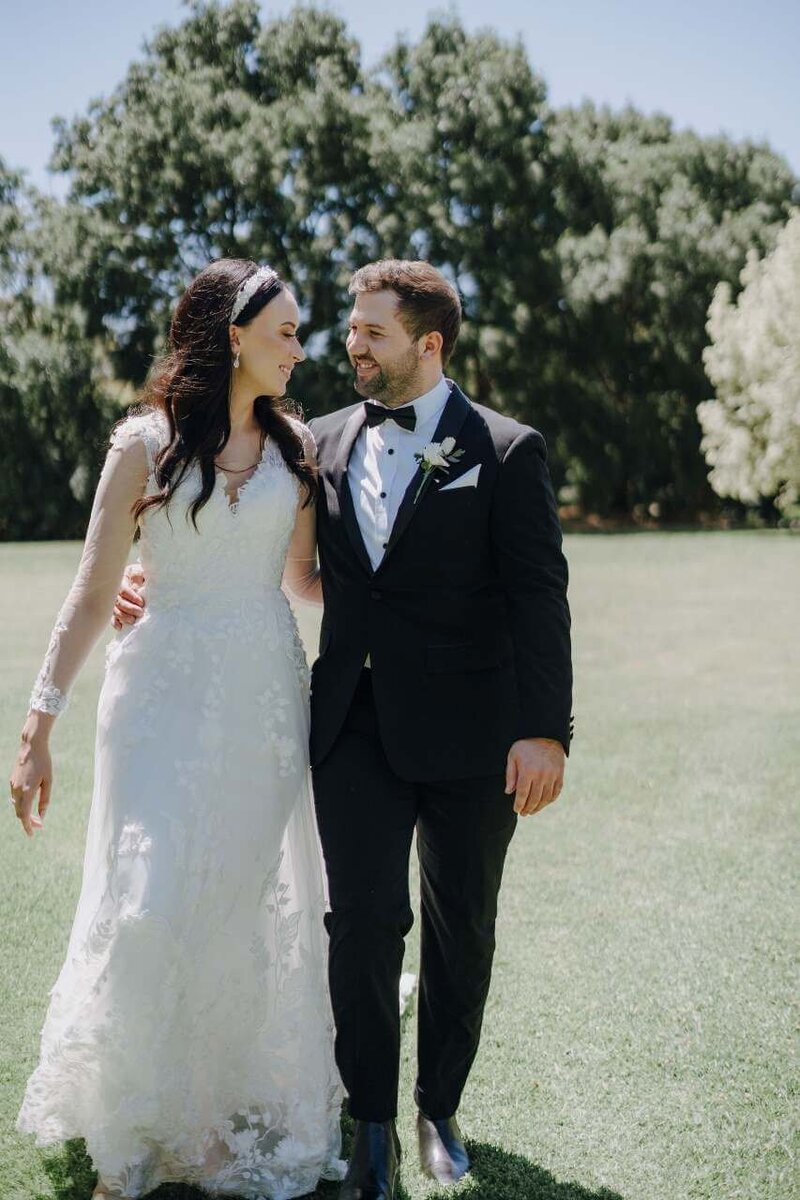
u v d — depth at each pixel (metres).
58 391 28.41
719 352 25.83
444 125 30.38
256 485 2.35
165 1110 2.18
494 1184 2.26
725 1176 2.28
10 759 5.84
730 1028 2.90
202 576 2.34
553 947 3.45
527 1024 2.93
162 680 2.31
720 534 26.55
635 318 30.89
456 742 2.32
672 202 31.20
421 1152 2.35
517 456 2.35
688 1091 2.60
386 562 2.36
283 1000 2.33
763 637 10.49
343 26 32.62
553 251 30.12
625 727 6.75
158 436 2.31
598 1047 2.81
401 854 2.30
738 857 4.33
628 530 28.78
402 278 2.35
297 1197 2.26
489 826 2.36
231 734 2.30
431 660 2.34
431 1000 2.39
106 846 2.28
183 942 2.18
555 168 31.16
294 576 2.69
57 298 29.75
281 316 2.35
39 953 3.35
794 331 23.80
